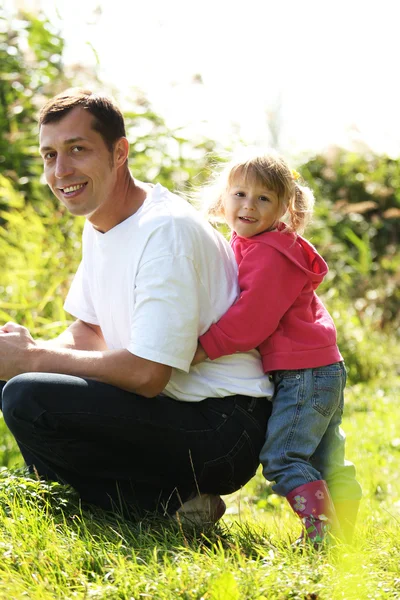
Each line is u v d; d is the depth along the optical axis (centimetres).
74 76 911
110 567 290
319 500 333
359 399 740
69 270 699
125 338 352
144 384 329
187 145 909
